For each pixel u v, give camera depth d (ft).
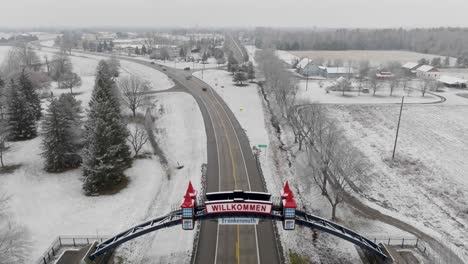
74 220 128.98
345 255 113.39
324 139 152.76
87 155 149.59
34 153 186.50
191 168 174.19
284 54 618.03
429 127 253.65
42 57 583.17
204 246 114.21
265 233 121.49
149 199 144.46
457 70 509.76
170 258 108.68
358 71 454.81
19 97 200.23
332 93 362.12
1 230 118.93
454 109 303.27
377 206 145.07
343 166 140.15
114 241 99.91
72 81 332.80
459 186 164.14
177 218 101.30
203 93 342.44
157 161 182.91
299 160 184.44
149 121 227.40
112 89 179.11
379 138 229.66
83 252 101.04
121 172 159.63
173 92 344.08
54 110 163.32
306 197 148.87
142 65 528.22
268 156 190.29
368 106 309.42
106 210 136.05
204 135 223.51
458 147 215.31
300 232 123.95
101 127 147.02
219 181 159.43
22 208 136.26
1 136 174.81
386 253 102.06
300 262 107.24
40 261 101.76
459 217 138.82
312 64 471.21
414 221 134.72
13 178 159.63
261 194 96.22
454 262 104.37
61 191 150.92
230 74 460.96
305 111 211.00
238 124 247.29
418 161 192.85
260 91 358.43
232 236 119.44
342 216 135.74
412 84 415.03
